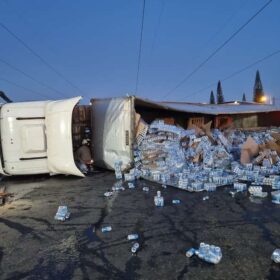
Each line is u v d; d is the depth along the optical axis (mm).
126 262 3322
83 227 4441
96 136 9789
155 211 5066
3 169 8281
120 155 8664
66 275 3090
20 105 8289
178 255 3447
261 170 7824
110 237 4023
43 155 8273
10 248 3787
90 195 6340
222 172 7609
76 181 7914
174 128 8820
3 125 8133
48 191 6883
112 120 8883
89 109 10461
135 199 5863
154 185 7016
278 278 2914
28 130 8102
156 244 3756
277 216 4641
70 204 5719
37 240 4016
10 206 5730
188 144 9211
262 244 3658
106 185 7258
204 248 3398
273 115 17766
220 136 10258
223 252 3473
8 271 3215
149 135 8641
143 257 3424
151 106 10398
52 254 3582
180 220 4582
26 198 6320
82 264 3312
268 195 5879
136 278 2994
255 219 4535
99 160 9648
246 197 5777
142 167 8273
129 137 8383
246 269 3090
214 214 4816
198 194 6074
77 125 9805
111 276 3047
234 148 10219
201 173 7570
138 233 4133
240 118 17547
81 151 9625
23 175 9094
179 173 7492
